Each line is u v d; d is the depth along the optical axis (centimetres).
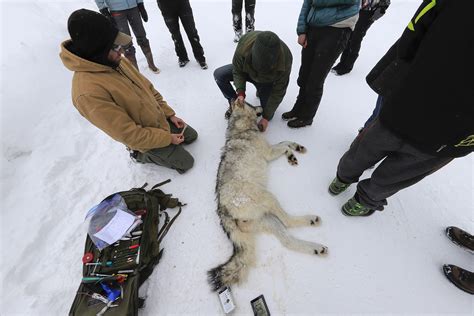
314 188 266
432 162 154
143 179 285
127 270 200
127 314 179
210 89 402
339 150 299
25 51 390
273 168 286
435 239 223
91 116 189
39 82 369
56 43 439
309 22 245
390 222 236
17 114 324
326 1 220
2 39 399
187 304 205
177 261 226
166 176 288
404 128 146
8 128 309
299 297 201
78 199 271
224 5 632
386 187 183
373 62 429
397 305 194
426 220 234
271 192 265
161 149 258
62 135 331
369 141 178
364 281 206
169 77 430
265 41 209
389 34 492
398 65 179
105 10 339
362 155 192
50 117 348
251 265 217
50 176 285
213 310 201
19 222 249
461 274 194
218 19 580
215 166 297
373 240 226
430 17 132
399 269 210
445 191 251
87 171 295
